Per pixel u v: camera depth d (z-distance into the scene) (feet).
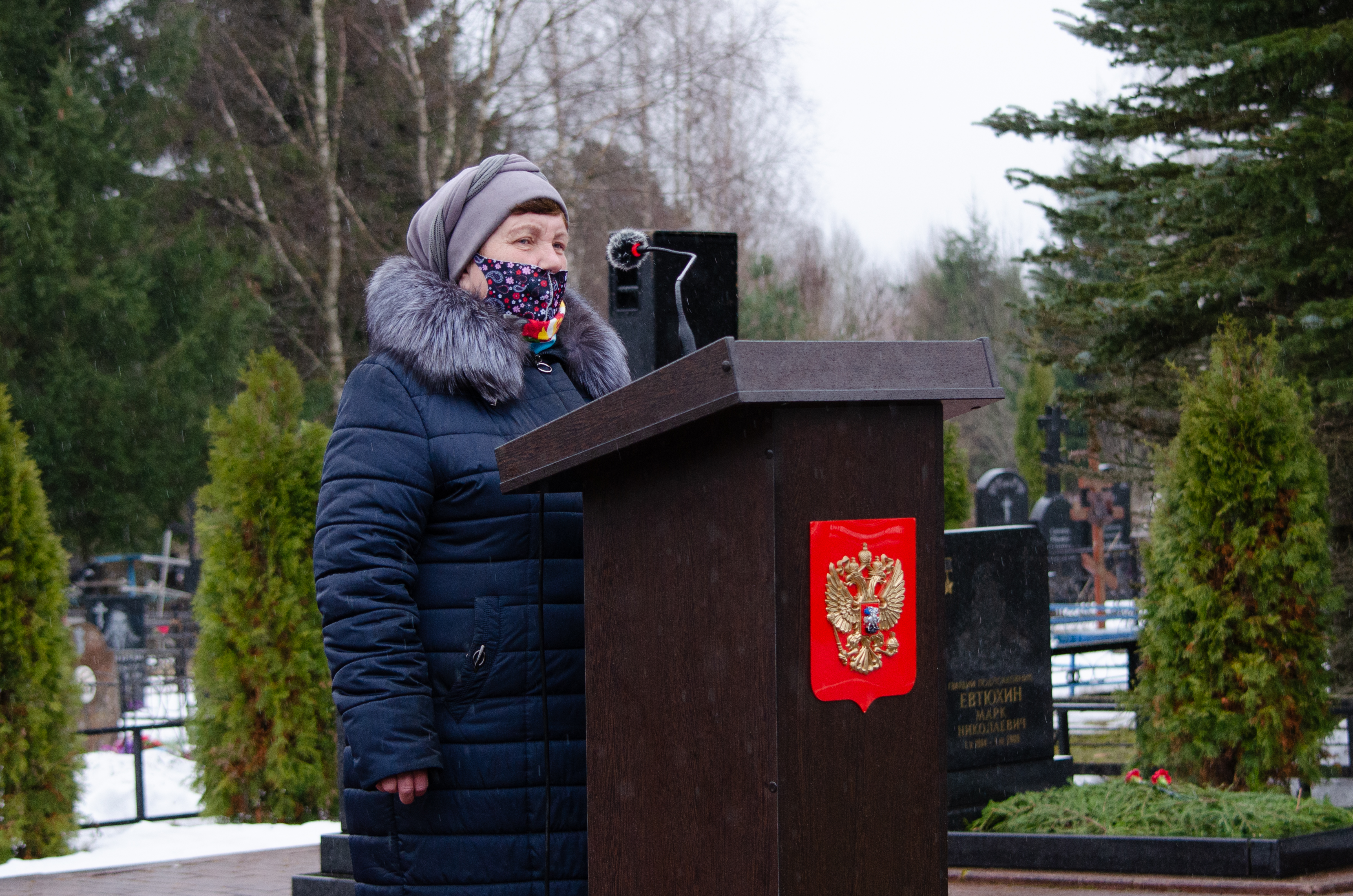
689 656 6.75
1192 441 24.57
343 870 18.97
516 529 8.22
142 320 70.28
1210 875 18.15
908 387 6.55
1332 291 32.35
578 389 9.39
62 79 67.56
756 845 6.28
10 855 23.57
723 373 6.12
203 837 25.32
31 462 25.12
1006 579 21.65
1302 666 23.99
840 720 6.37
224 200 78.84
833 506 6.40
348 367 82.02
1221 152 32.65
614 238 10.32
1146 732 25.64
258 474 26.84
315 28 76.38
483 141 77.10
